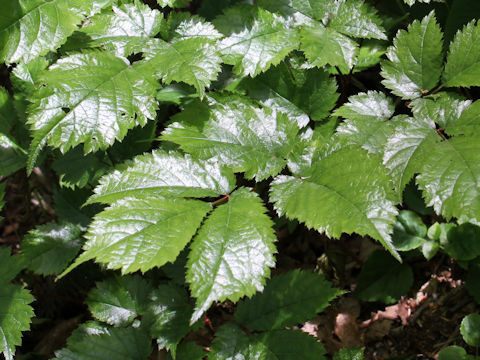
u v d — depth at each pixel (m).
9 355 0.45
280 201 0.41
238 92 0.49
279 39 0.48
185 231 0.38
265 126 0.44
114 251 0.37
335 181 0.40
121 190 0.41
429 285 0.58
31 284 0.62
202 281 0.36
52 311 0.64
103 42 0.45
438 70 0.46
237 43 0.48
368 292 0.56
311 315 0.46
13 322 0.46
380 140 0.44
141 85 0.42
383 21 0.52
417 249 0.56
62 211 0.55
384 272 0.56
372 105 0.47
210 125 0.44
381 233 0.37
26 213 0.72
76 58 0.43
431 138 0.43
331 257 0.62
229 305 0.61
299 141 0.44
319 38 0.47
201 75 0.43
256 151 0.44
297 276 0.47
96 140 0.40
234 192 0.41
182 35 0.45
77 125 0.40
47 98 0.40
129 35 0.45
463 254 0.52
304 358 0.44
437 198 0.40
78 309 0.65
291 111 0.49
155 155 0.42
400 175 0.42
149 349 0.48
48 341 0.61
